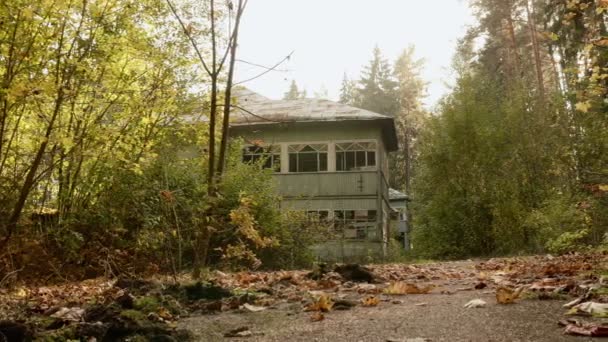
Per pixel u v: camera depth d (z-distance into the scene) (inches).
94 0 358.3
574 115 629.6
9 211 348.2
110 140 403.2
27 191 349.7
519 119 706.2
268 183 605.6
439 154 728.3
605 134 582.2
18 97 297.6
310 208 885.2
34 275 333.4
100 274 386.3
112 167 427.2
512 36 1093.1
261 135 910.4
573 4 244.1
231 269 491.5
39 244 349.7
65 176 429.4
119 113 431.2
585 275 235.5
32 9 289.9
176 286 216.4
